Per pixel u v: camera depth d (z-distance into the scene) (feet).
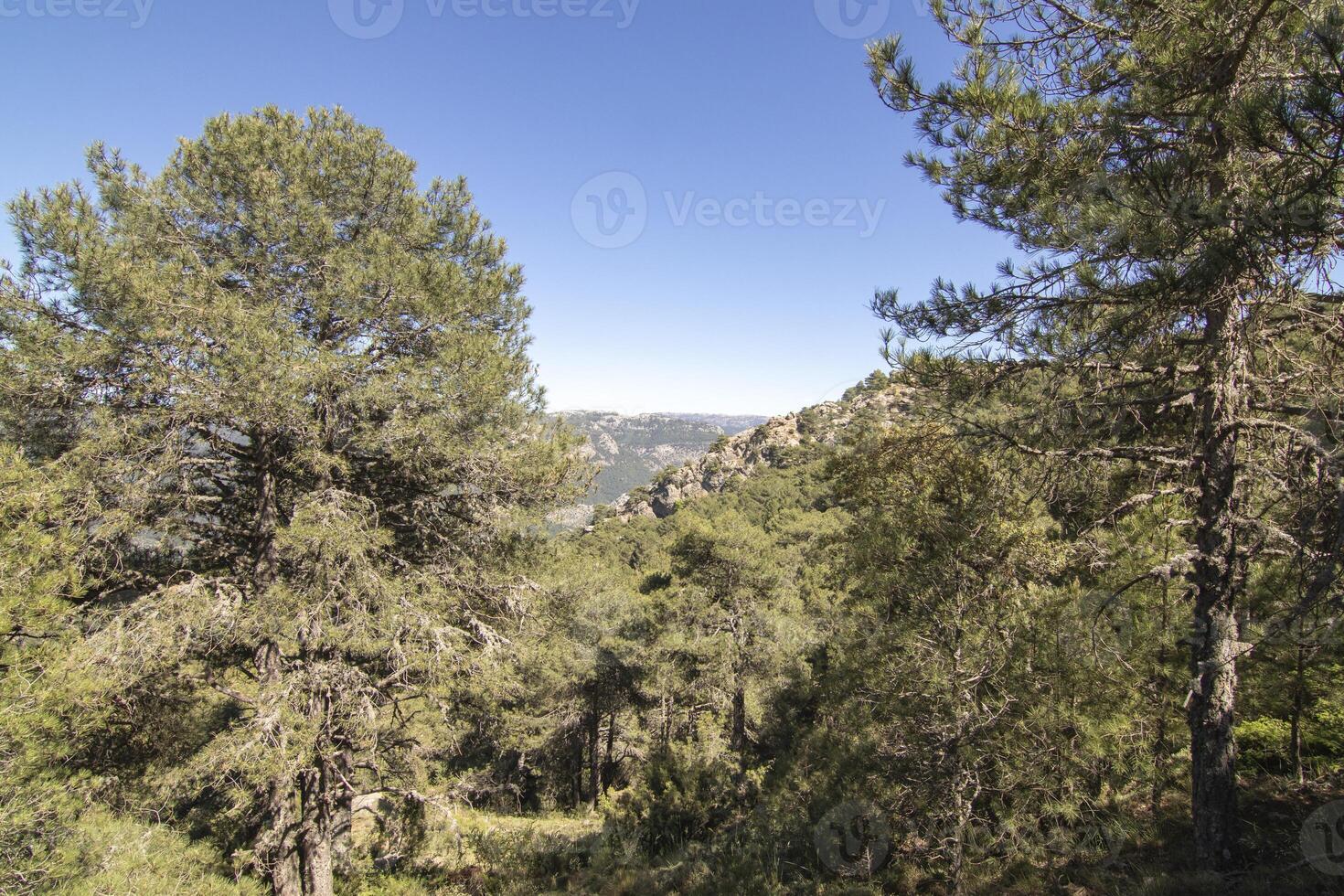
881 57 19.26
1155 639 21.62
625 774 85.35
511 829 48.29
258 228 25.08
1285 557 18.51
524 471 28.63
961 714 22.11
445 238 31.37
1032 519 24.43
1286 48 13.91
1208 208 12.57
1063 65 19.26
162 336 21.36
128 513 22.08
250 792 22.13
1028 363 18.71
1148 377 20.76
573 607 33.30
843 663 27.30
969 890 21.09
